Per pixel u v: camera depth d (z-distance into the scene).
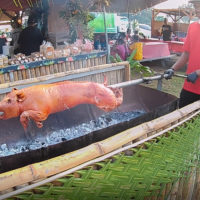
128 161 1.09
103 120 2.69
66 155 0.98
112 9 7.54
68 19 4.41
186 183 1.67
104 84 1.81
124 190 1.14
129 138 1.17
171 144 1.33
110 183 1.05
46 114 1.56
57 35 4.67
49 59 3.74
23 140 2.33
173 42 9.15
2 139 2.23
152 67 8.19
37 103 1.53
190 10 10.59
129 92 2.78
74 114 2.61
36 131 2.39
